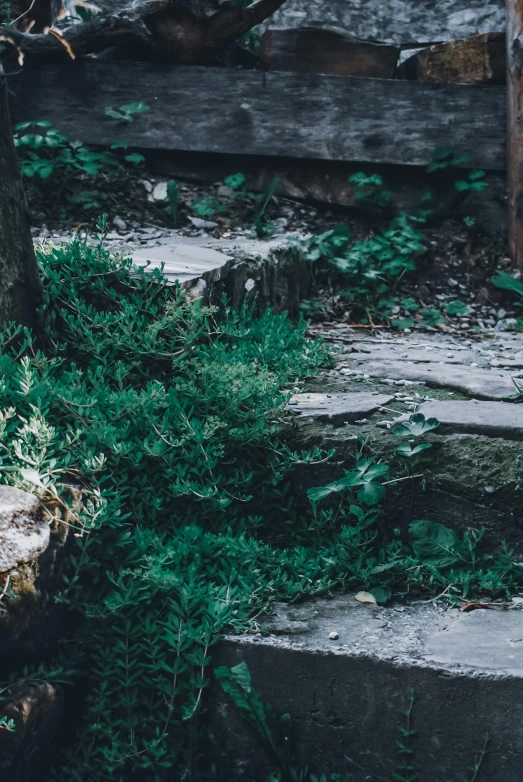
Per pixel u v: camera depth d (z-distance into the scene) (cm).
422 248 598
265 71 627
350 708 242
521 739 229
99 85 622
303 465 305
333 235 595
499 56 629
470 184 620
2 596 223
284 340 410
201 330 347
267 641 248
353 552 291
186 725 249
